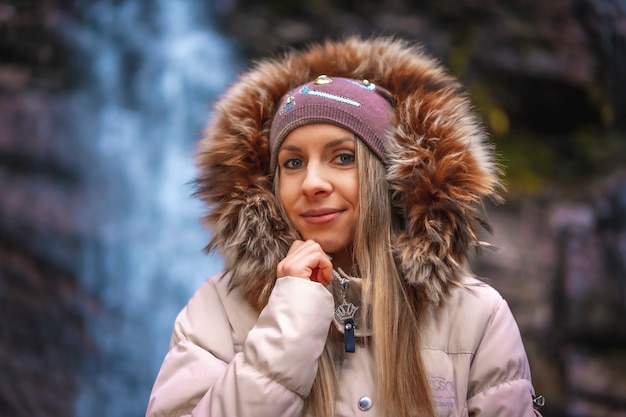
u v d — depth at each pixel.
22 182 5.40
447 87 1.69
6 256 5.14
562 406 4.54
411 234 1.53
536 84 5.93
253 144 1.65
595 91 5.92
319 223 1.54
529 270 4.88
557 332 4.78
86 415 5.13
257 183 1.61
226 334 1.56
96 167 5.76
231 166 1.64
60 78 5.91
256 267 1.55
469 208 1.54
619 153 5.82
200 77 6.36
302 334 1.40
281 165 1.59
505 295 4.76
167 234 5.87
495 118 5.86
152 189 5.97
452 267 1.51
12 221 5.23
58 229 5.37
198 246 5.89
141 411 5.31
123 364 5.35
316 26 6.21
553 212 5.28
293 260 1.48
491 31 5.98
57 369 5.10
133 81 6.21
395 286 1.52
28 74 5.80
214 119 1.72
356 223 1.55
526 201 5.46
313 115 1.55
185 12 6.41
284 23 6.27
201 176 1.68
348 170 1.56
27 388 4.98
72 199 5.55
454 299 1.55
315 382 1.48
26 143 5.49
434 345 1.50
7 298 5.07
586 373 4.59
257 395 1.36
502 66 5.91
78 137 5.75
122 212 5.77
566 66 5.89
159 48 6.33
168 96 6.27
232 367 1.41
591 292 4.85
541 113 6.07
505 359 1.51
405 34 6.03
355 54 1.78
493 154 1.65
